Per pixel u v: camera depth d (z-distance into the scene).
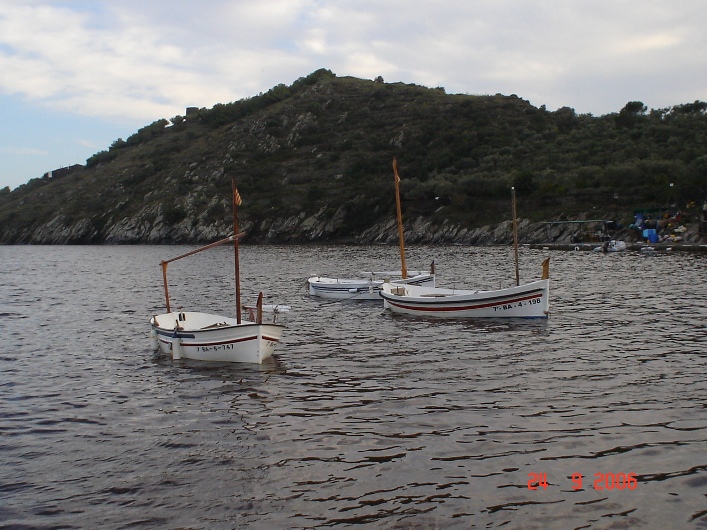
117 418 17.61
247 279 61.75
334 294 45.22
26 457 14.83
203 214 171.50
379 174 167.38
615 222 107.56
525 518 11.42
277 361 24.14
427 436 15.34
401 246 43.44
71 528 11.43
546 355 23.95
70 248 164.00
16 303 45.81
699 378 19.97
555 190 121.38
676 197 104.81
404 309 36.38
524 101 188.62
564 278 53.12
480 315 33.66
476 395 18.70
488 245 117.62
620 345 25.31
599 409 17.06
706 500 11.91
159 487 13.02
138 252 135.00
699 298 38.47
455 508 11.82
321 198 160.00
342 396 19.03
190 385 20.91
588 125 158.88
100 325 34.59
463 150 159.12
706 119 139.50
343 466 13.76
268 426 16.47
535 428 15.69
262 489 12.77
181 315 28.44
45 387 21.22
